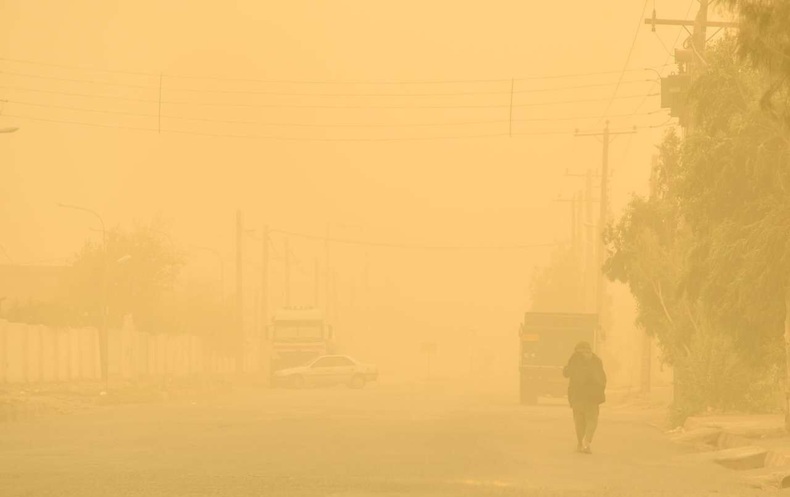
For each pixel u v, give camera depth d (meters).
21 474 35.38
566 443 53.62
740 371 69.31
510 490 31.75
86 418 72.94
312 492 30.25
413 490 31.14
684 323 75.00
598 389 47.88
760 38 32.47
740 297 52.75
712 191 55.59
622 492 32.19
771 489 34.81
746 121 52.31
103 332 111.69
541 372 104.12
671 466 42.50
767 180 53.19
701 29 69.56
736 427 56.69
